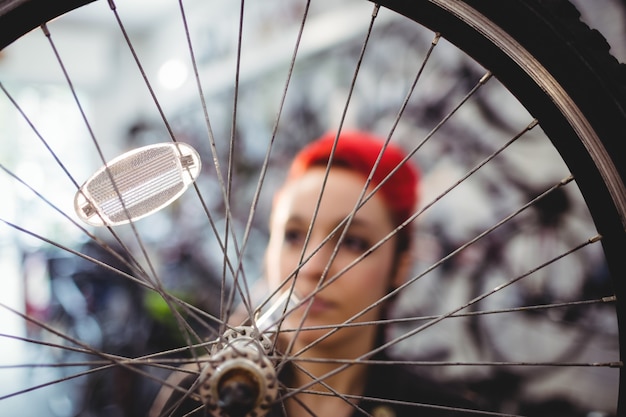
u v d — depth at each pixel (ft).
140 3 18.93
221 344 2.07
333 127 11.03
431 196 8.84
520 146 7.64
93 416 9.58
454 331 8.43
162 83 19.47
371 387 3.18
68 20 20.92
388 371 3.28
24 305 14.23
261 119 13.74
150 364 2.01
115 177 2.14
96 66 21.95
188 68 17.94
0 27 1.98
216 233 2.10
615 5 6.24
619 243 2.02
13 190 17.66
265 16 13.79
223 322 2.04
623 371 2.12
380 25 9.80
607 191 2.00
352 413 3.06
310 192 3.06
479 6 1.99
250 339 1.99
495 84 7.91
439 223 8.70
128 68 22.13
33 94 22.06
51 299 12.15
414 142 9.12
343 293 2.93
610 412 6.18
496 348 7.88
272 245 3.42
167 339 9.68
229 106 15.29
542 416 7.24
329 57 11.19
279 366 2.05
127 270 10.95
